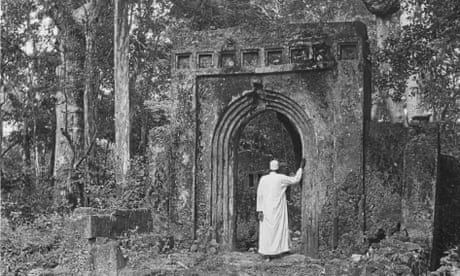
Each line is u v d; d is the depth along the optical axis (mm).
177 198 15664
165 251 14336
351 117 14625
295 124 15227
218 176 15617
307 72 14984
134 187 16672
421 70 15500
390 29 20422
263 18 29828
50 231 15023
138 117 29750
